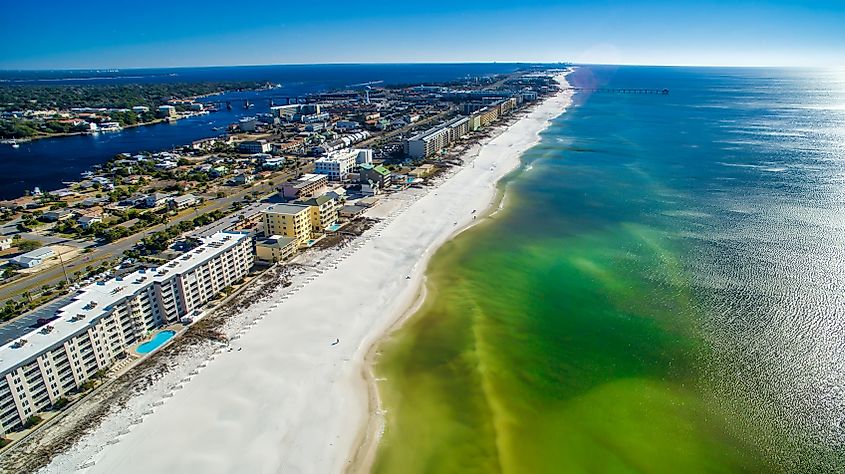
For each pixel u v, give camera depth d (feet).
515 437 272.92
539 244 520.42
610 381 313.32
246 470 245.24
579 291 421.18
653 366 325.42
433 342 357.00
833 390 297.33
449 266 473.26
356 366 328.70
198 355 330.95
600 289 422.82
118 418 275.39
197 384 303.48
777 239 515.09
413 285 437.99
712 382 308.40
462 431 278.05
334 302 402.72
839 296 396.78
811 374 311.47
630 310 390.01
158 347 338.75
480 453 262.88
